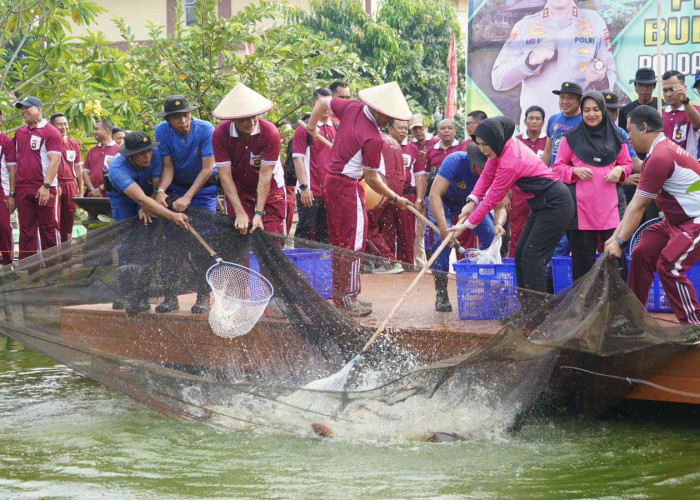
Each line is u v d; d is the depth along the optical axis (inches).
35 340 252.5
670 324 233.6
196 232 270.7
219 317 246.7
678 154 225.6
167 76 500.4
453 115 618.8
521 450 211.5
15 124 553.0
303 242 265.9
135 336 260.7
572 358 227.3
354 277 265.9
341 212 284.5
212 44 494.0
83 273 268.2
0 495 182.4
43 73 540.4
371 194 321.7
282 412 219.0
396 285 264.8
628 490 183.2
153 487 185.9
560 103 315.6
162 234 272.1
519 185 258.1
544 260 260.2
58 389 279.4
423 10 956.6
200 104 496.4
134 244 271.6
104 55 533.6
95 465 201.8
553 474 193.3
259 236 270.1
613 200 271.0
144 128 518.9
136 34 1043.3
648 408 251.0
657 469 197.0
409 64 944.3
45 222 449.7
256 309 249.0
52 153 438.9
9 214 452.1
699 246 227.0
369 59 924.6
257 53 510.9
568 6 421.4
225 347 256.7
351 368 241.8
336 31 919.7
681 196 226.7
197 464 201.6
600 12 417.1
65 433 228.4
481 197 267.0
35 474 195.8
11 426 236.1
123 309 263.6
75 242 269.3
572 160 273.7
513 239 354.6
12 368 312.3
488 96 441.4
